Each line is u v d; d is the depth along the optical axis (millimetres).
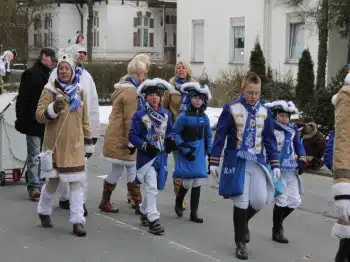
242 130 6609
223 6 30734
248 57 29016
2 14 34062
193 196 8383
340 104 5227
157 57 39812
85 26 41062
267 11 27781
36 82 8945
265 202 6738
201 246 7227
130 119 8234
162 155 7738
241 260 6730
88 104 8430
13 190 10078
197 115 8172
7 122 10242
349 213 5164
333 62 24422
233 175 6609
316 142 12164
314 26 23312
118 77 26391
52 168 7312
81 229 7508
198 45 33156
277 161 6758
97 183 10969
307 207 9516
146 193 7707
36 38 44094
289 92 22297
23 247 7008
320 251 7227
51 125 7316
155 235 7652
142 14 39156
